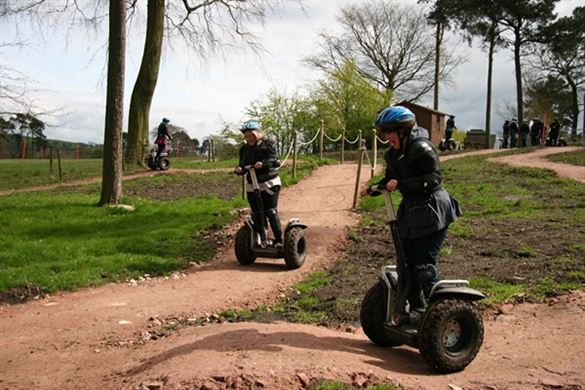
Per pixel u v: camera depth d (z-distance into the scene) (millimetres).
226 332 5531
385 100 41312
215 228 12625
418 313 5277
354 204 14891
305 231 12055
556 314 6629
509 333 6117
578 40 40281
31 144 45312
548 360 5293
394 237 5211
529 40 40312
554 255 9492
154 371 4641
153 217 13781
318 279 8805
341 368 4629
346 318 6949
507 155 28016
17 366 5457
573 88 52562
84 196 17469
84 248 10484
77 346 6016
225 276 9094
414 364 5195
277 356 4762
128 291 8281
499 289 7633
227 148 35531
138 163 24703
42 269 8977
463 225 12266
